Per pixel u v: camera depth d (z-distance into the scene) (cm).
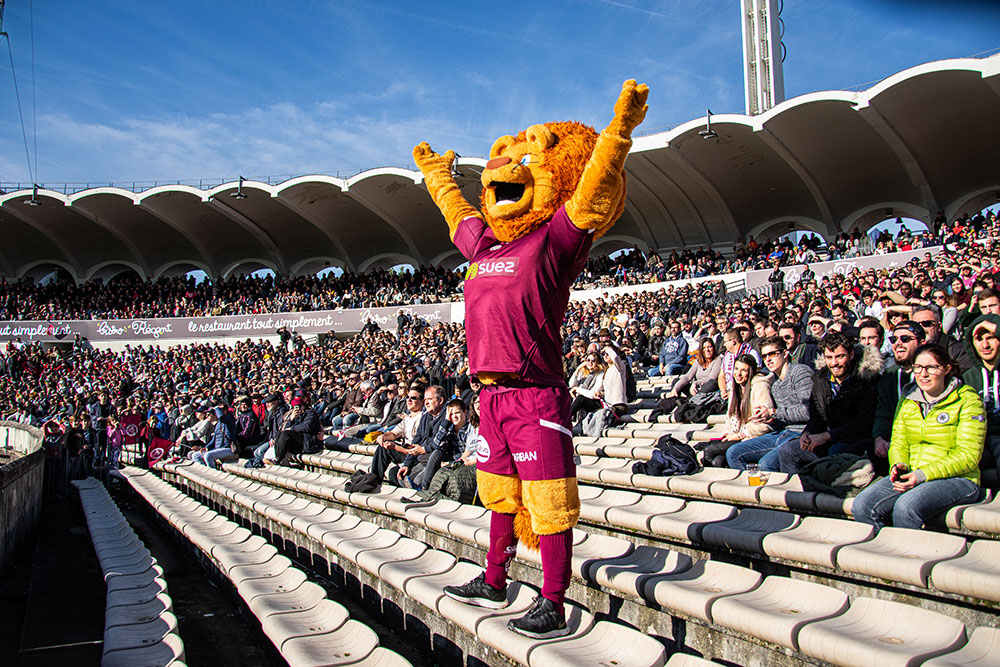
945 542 290
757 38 2862
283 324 3100
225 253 3953
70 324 3250
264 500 762
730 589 298
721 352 884
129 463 1605
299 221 3650
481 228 335
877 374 439
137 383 2323
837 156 2700
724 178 2944
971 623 255
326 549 555
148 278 3997
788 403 507
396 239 3781
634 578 314
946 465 324
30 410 2038
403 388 962
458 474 554
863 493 342
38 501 972
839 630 244
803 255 2283
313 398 1534
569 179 299
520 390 291
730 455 518
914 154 2556
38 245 3931
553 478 286
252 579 473
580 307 2111
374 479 655
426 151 370
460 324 2283
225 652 433
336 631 359
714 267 2519
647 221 3319
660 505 431
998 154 2558
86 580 626
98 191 3341
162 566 706
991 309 427
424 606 378
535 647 278
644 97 263
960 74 2080
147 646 358
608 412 777
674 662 252
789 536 335
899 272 1463
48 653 425
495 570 322
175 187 3297
